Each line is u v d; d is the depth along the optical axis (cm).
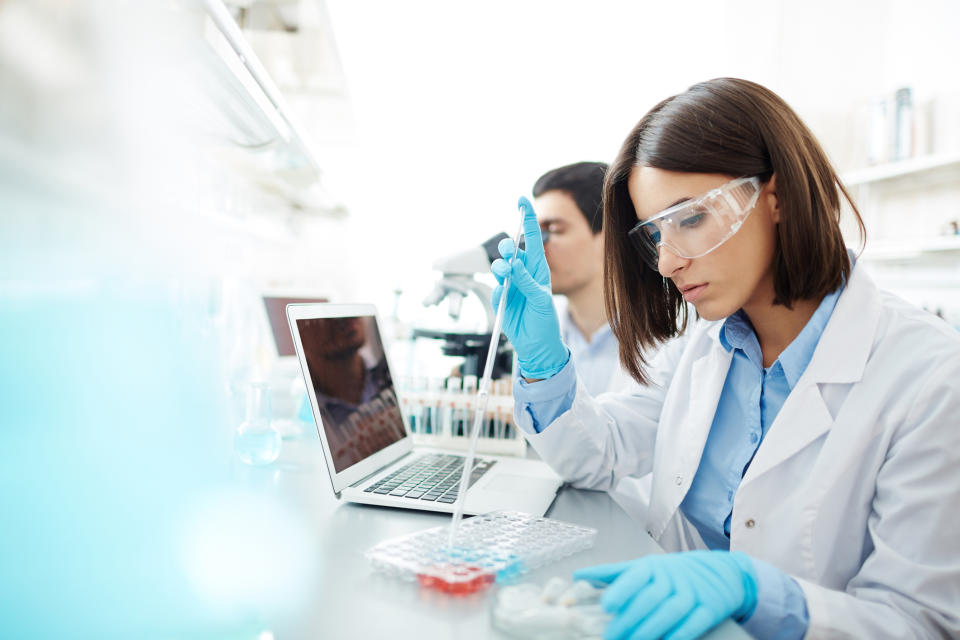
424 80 509
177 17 102
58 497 66
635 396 175
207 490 109
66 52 47
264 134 195
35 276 57
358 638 68
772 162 113
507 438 197
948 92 384
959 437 102
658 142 116
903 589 98
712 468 144
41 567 65
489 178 523
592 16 503
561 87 512
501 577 86
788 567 118
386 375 171
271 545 97
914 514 102
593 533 103
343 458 130
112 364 71
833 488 114
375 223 521
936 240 331
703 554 90
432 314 259
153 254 69
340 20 212
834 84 452
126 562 75
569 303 273
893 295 136
